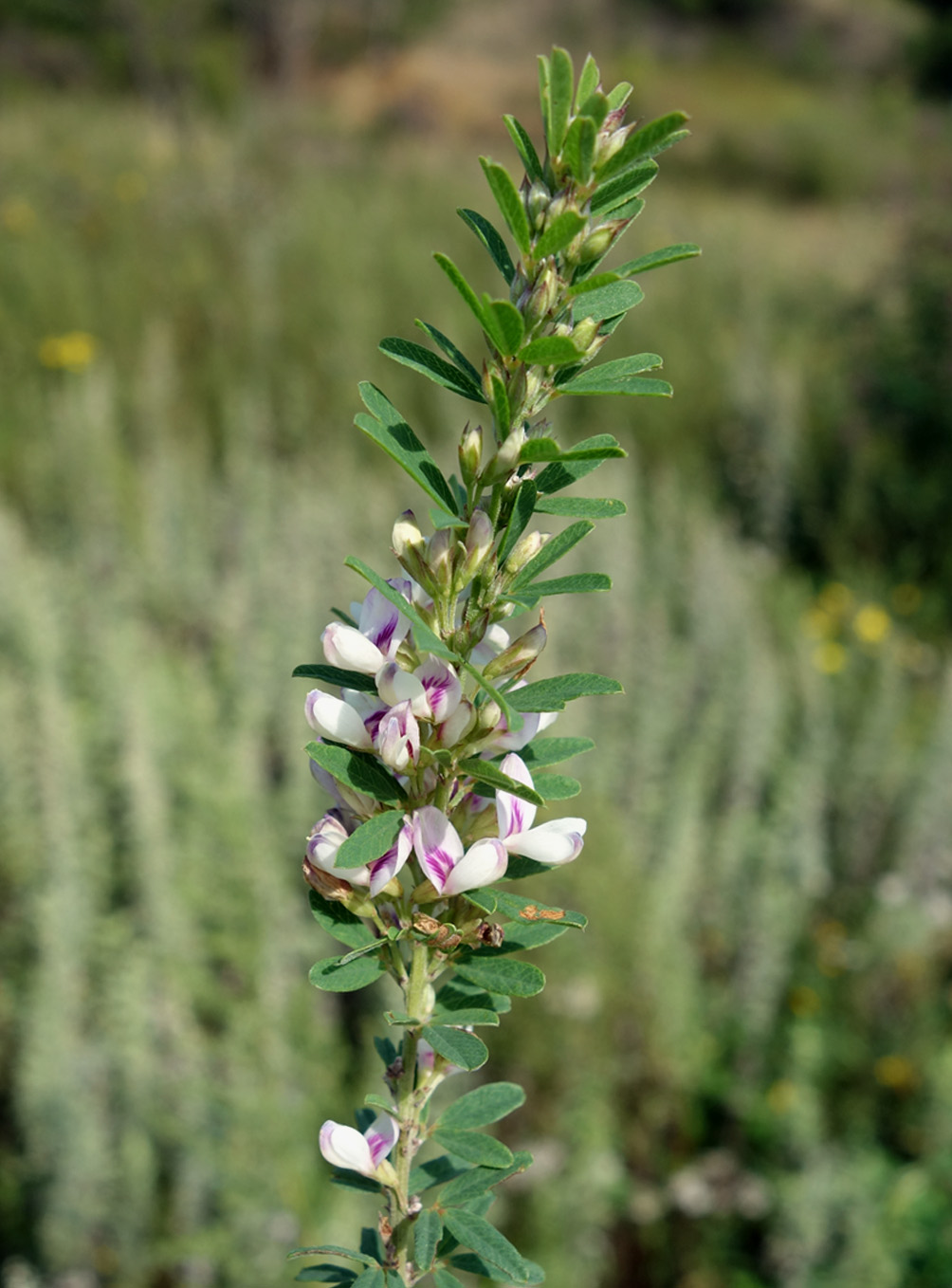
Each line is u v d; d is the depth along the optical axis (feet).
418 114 88.17
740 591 20.35
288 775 15.72
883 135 75.92
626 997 12.26
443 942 3.54
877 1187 11.72
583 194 3.37
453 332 30.91
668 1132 12.81
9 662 16.33
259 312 30.83
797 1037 12.52
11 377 27.50
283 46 92.27
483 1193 3.78
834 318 32.53
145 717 13.70
